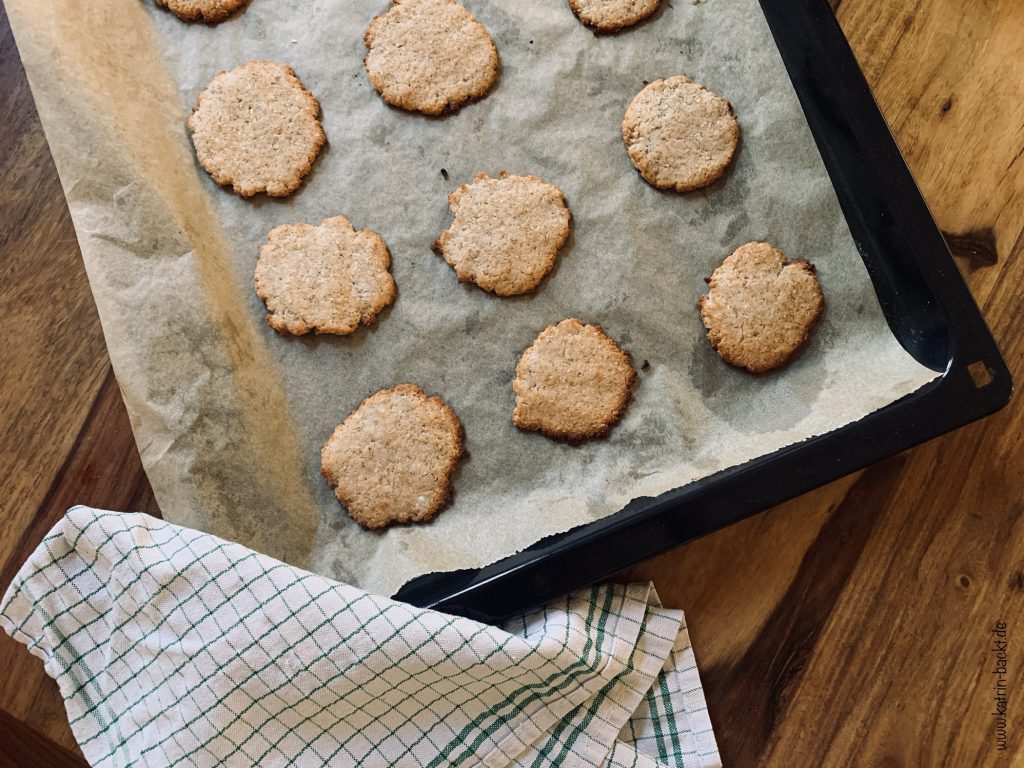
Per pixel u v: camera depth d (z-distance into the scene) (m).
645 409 0.43
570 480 0.43
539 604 0.39
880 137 0.41
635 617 0.41
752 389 0.44
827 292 0.43
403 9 0.46
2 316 0.44
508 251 0.44
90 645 0.40
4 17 0.45
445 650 0.38
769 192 0.44
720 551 0.43
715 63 0.45
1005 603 0.42
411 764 0.40
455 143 0.46
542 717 0.40
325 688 0.38
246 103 0.45
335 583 0.38
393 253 0.45
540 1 0.46
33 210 0.45
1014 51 0.44
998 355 0.39
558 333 0.44
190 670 0.38
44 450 0.43
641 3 0.45
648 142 0.45
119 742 0.39
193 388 0.42
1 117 0.45
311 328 0.44
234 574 0.38
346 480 0.43
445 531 0.42
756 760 0.42
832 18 0.42
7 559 0.43
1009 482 0.43
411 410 0.44
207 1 0.46
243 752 0.39
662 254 0.45
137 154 0.43
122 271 0.42
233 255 0.45
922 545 0.42
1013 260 0.43
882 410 0.39
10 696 0.42
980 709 0.42
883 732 0.42
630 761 0.40
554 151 0.46
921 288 0.41
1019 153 0.44
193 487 0.42
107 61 0.44
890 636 0.42
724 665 0.42
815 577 0.42
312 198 0.46
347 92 0.46
